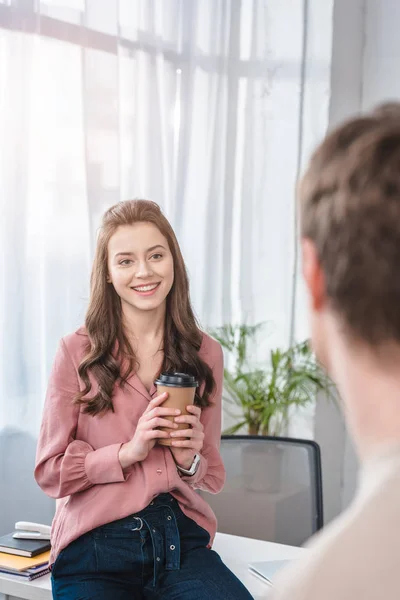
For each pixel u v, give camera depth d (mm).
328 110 3717
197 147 3531
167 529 1687
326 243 445
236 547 2092
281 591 411
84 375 1731
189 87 3461
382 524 398
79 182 2916
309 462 2498
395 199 420
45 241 2838
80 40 2895
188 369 1808
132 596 1656
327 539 414
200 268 3574
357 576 388
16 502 2795
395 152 430
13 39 2689
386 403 433
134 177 3184
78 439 1754
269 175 3760
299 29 3707
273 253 3771
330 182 448
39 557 1954
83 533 1665
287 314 3768
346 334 444
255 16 3713
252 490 2516
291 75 3740
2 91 2680
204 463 1769
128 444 1656
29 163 2771
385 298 420
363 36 4051
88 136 2945
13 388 2764
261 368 3789
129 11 3160
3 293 2723
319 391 3799
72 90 2881
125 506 1657
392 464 419
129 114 3162
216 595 1610
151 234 1734
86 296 2945
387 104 476
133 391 1739
